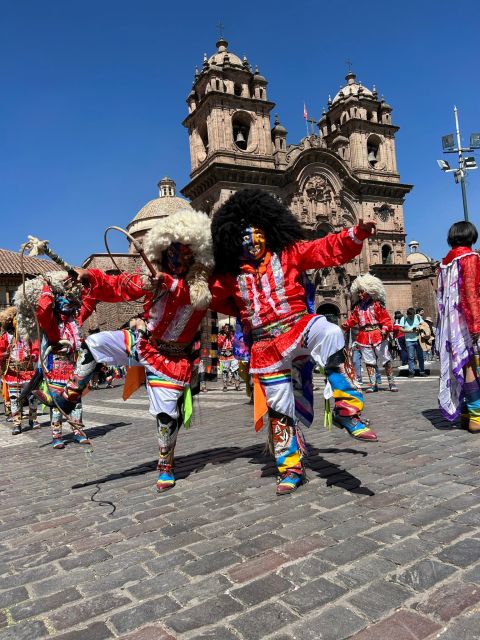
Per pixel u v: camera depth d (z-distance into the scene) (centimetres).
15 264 3647
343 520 301
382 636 188
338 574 236
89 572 263
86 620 217
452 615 197
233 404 1083
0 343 941
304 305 388
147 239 405
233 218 382
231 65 3684
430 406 727
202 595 229
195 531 307
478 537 261
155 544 293
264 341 379
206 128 3897
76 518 354
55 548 301
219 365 1603
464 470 379
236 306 425
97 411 1139
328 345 344
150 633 203
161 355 412
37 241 399
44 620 219
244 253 384
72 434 786
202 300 389
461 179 2105
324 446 508
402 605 207
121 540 304
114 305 3403
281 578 237
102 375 2139
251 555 264
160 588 239
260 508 337
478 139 2081
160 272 391
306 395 402
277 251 385
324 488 366
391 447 472
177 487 408
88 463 549
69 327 682
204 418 851
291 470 371
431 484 353
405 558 245
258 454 502
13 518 367
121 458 560
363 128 4303
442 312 540
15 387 898
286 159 3847
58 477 494
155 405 407
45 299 659
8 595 245
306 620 202
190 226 383
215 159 3569
